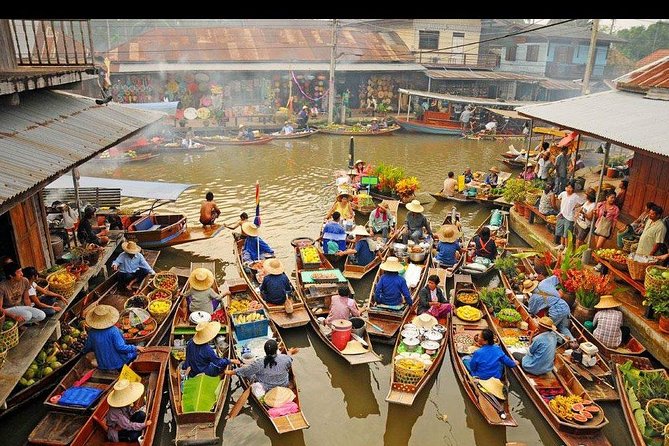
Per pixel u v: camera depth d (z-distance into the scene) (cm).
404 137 3300
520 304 1084
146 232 1399
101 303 1105
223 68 3369
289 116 3419
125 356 843
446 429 838
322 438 816
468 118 3381
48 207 1377
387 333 998
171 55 3388
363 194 1859
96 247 1192
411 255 1333
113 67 3212
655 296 921
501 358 847
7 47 1072
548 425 800
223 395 816
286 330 1069
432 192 2122
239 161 2580
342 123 3491
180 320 1045
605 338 956
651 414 745
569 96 4091
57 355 877
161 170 2378
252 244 1292
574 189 1357
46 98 1195
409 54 3922
